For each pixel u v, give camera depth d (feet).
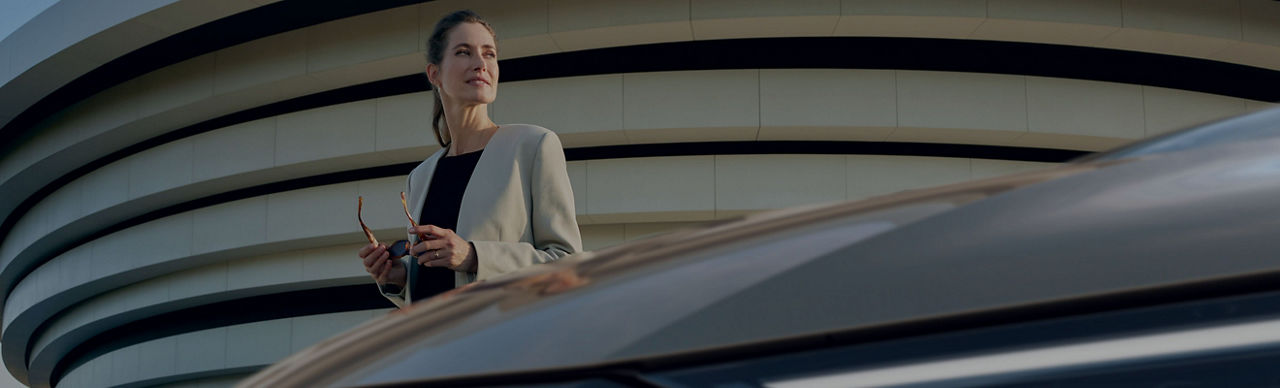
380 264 6.07
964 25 29.86
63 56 35.86
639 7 30.37
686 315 1.18
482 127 6.79
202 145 38.01
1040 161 33.68
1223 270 1.03
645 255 1.54
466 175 6.46
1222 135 1.62
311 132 35.45
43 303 50.49
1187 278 1.04
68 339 55.72
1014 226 1.20
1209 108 32.53
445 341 1.34
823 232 1.33
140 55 37.04
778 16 29.45
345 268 38.27
